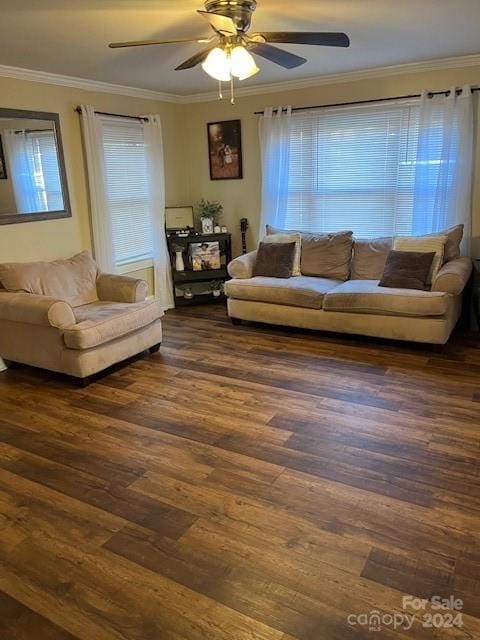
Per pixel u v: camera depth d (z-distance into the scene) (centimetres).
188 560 193
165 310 567
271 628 162
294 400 326
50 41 324
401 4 281
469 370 363
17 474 255
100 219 478
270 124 523
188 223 582
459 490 229
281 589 178
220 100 559
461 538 199
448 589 175
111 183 503
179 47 346
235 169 574
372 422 293
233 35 250
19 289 381
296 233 511
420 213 471
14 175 404
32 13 271
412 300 391
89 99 468
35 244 430
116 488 241
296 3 274
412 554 192
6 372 394
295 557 193
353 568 186
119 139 504
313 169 525
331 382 352
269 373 373
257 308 471
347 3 276
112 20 285
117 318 371
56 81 431
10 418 316
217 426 296
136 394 345
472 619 164
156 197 543
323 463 254
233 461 259
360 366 379
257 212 577
